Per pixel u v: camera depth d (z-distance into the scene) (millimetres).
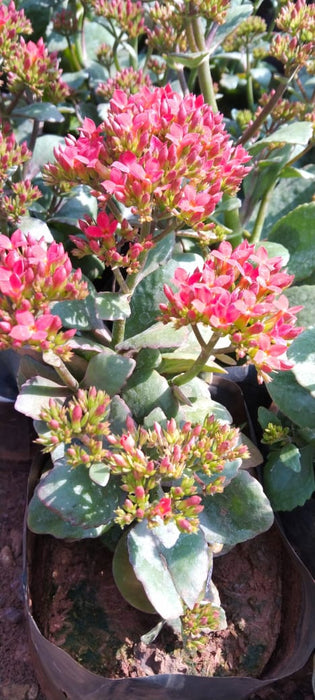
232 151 348
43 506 329
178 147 295
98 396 295
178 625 344
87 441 291
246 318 278
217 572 384
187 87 513
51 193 491
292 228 466
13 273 273
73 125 577
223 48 610
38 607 367
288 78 437
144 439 292
